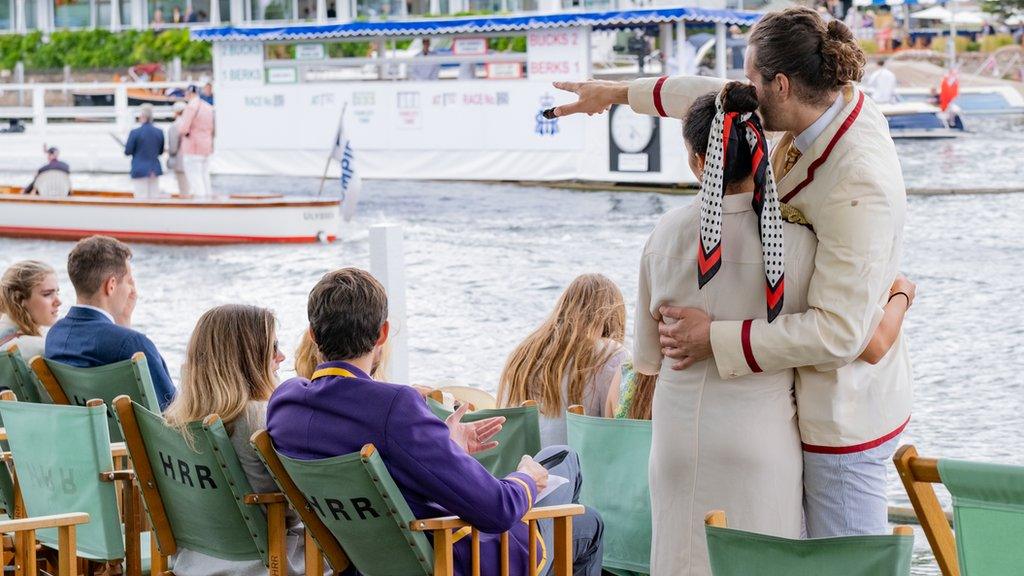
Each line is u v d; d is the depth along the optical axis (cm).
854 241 340
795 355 343
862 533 363
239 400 394
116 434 492
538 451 466
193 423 388
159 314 1290
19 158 3088
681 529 366
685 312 357
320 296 360
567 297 516
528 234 1758
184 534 420
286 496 376
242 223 1800
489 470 468
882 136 352
